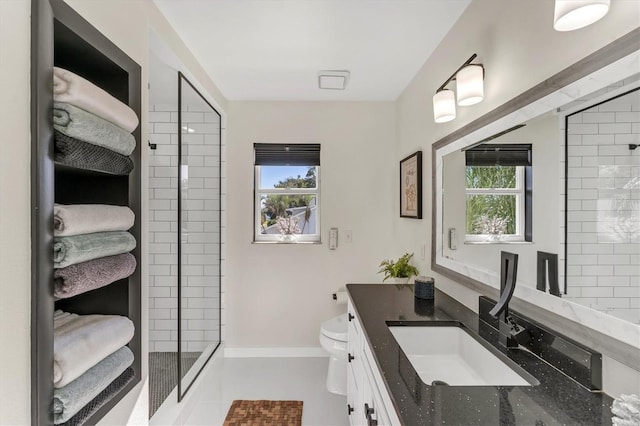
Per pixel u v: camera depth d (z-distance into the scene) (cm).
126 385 115
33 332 81
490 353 123
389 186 318
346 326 252
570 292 102
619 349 86
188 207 309
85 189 122
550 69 112
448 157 193
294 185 325
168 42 185
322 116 316
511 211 133
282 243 316
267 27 190
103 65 117
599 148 91
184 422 219
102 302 120
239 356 314
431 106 222
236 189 313
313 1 167
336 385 252
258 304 315
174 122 309
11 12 77
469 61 147
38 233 81
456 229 183
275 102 314
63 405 86
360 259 318
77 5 96
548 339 109
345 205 318
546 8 114
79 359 90
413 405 85
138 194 127
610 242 88
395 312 166
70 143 89
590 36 96
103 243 100
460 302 183
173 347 311
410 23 185
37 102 82
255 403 240
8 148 76
